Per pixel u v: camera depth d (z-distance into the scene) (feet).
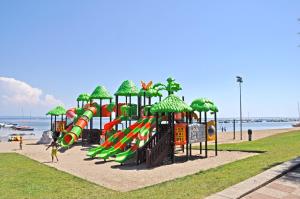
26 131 321.52
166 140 57.57
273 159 50.34
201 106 65.46
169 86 72.74
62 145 90.74
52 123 125.59
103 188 35.94
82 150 86.99
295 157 50.85
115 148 66.54
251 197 29.19
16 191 34.01
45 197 31.32
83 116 101.30
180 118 70.74
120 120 91.35
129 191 33.94
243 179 35.37
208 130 67.26
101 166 56.24
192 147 86.33
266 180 34.14
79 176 45.09
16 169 50.14
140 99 90.48
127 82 94.48
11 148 93.04
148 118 71.67
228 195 28.68
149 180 41.78
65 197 31.30
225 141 119.55
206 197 28.27
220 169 44.52
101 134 100.22
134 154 59.93
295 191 31.09
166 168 52.39
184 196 29.14
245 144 87.45
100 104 108.88
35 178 42.06
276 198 28.96
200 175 40.86
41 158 68.03
